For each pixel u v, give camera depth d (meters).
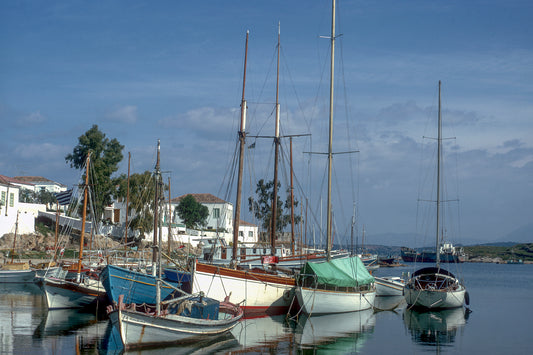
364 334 39.03
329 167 52.19
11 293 60.91
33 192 134.38
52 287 45.75
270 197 99.06
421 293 51.81
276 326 40.81
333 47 53.34
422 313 51.16
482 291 82.38
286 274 51.00
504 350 34.62
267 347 33.50
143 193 97.50
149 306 35.66
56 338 34.12
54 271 61.22
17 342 32.91
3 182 93.00
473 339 38.25
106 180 104.25
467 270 170.38
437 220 61.31
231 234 127.06
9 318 41.88
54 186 158.88
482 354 33.38
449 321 46.69
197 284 40.62
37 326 38.38
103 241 90.00
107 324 39.31
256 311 44.19
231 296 42.38
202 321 33.03
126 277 39.38
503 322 46.75
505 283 102.12
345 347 34.34
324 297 44.91
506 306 59.97
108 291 39.47
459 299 52.66
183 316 32.78
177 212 131.25
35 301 52.94
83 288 46.41
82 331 36.53
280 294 45.16
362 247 114.19
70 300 46.66
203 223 134.12
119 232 101.81
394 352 33.38
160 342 31.39
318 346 34.28
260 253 60.91
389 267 173.75
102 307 47.16
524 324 45.59
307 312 43.97
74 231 101.94
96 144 104.38
